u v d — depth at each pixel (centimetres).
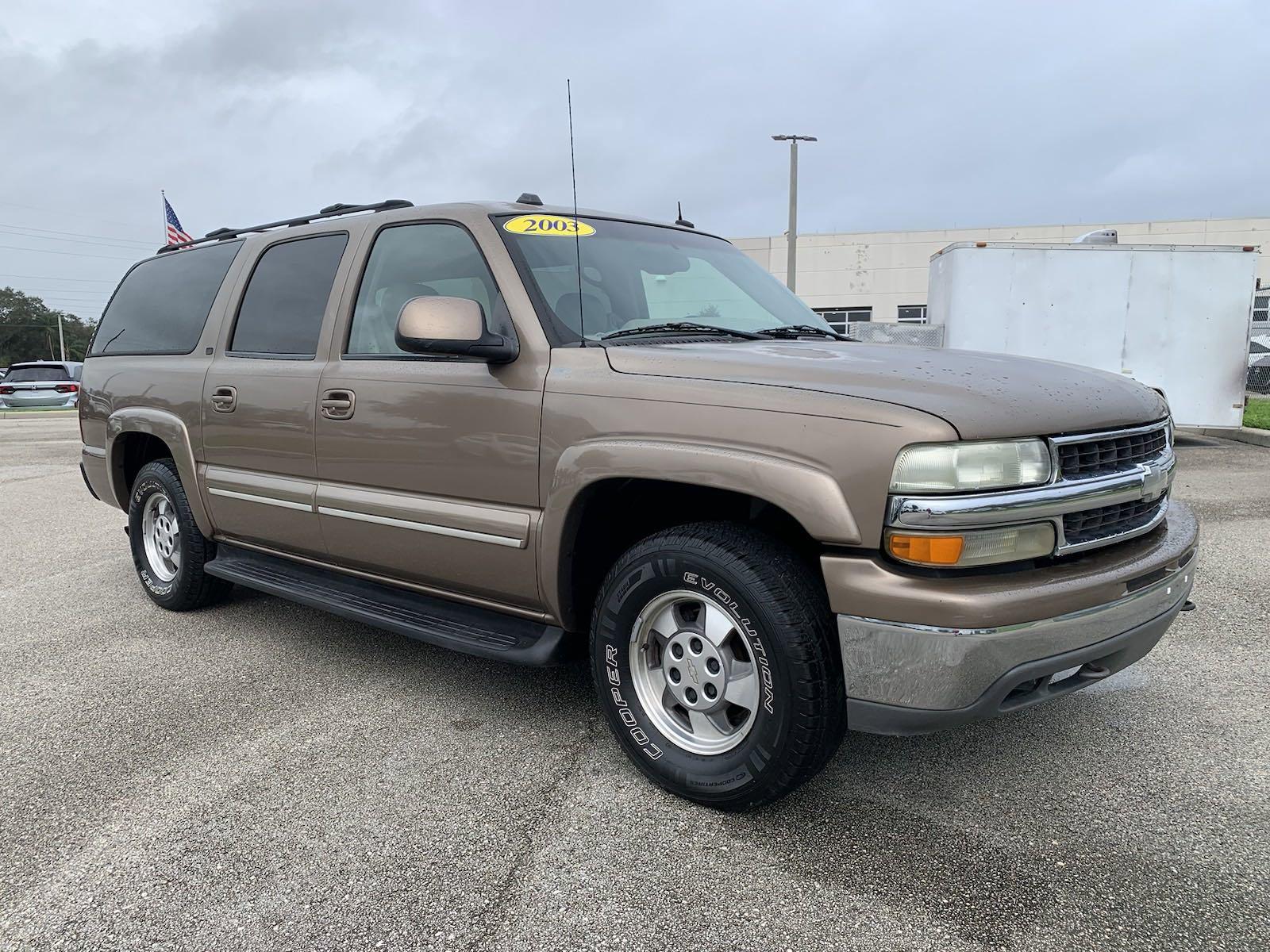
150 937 205
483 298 310
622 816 255
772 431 232
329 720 326
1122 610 234
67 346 10500
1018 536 221
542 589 286
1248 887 219
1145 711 326
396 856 236
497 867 231
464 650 302
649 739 268
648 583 260
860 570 221
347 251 365
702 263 368
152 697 351
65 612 474
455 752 299
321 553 368
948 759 290
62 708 340
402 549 328
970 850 237
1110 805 259
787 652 230
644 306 324
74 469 1146
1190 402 1159
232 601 496
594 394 268
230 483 400
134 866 233
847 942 200
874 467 217
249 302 410
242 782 279
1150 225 3303
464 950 200
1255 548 562
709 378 252
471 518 300
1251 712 324
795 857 234
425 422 312
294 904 216
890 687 221
